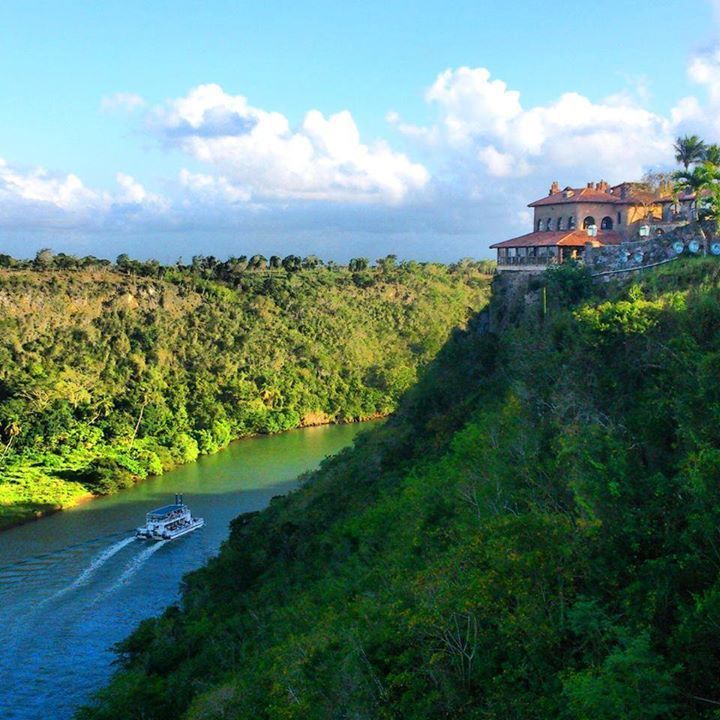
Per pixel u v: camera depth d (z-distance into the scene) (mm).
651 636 19422
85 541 77000
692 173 52938
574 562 22938
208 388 133000
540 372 41188
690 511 21219
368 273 198500
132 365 131375
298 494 66812
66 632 56562
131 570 68812
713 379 25156
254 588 50438
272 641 38750
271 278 174625
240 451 119938
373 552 42438
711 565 19906
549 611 22391
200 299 156375
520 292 62031
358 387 152000
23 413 104875
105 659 52438
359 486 58875
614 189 74562
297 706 27688
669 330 34969
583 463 27688
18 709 46500
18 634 56250
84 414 112750
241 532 61500
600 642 20266
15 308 131125
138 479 101250
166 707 38656
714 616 17938
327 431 137125
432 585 26375
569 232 64062
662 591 19891
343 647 29531
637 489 23484
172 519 78062
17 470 96438
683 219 65750
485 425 45125
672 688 17266
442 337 173625
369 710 24438
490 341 62219
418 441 59562
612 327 36062
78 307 138375
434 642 24188
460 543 30531
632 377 34406
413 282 196875
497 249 67688
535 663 21500
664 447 26047
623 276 50656
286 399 142375
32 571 68938
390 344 172000
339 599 37875
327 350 159125
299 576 47219
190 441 115000
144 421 115812
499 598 22938
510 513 29531
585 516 24656
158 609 60406
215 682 38844
